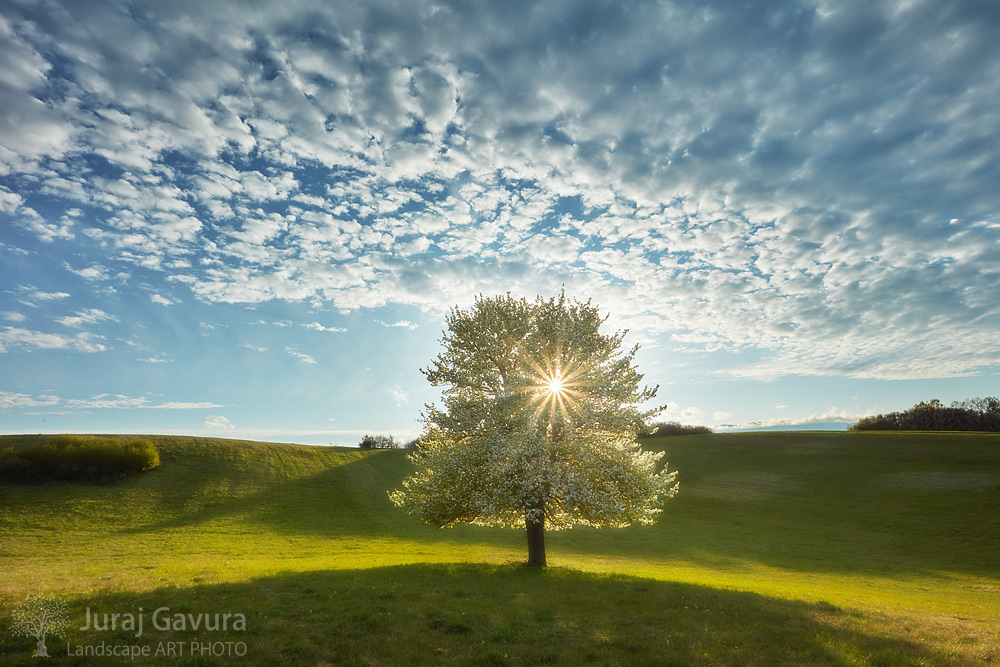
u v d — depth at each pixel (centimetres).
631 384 2817
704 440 10212
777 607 1830
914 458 7388
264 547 4188
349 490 6950
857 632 1501
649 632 1422
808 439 9294
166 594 1605
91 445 6225
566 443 2597
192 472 6669
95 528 4725
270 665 1045
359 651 1153
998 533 4900
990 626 1758
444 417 2827
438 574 2262
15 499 5175
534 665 1145
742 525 5778
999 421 11150
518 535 5409
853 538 5103
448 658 1160
